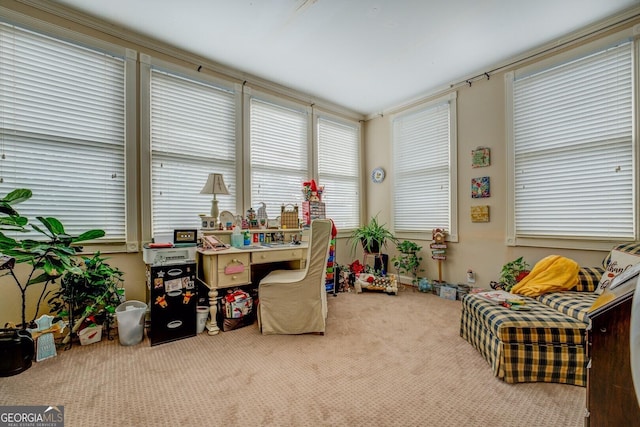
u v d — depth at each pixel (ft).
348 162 14.96
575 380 5.25
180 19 7.97
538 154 9.64
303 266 9.98
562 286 7.25
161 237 8.23
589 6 7.51
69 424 4.20
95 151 8.12
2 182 7.00
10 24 7.04
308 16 7.85
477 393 5.02
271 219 11.39
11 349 5.55
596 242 8.44
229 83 10.66
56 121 7.63
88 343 7.02
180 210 9.56
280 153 12.20
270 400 4.81
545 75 9.47
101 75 8.23
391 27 8.33
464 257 11.58
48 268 5.72
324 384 5.30
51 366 5.93
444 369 5.84
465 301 7.32
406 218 13.80
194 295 7.68
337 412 4.50
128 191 8.50
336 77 11.44
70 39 7.70
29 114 7.30
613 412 2.60
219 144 10.44
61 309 7.13
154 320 7.09
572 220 8.96
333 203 14.26
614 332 2.61
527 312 5.92
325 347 6.93
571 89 8.96
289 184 12.48
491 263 10.77
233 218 10.18
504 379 5.40
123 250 8.36
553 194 9.33
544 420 4.31
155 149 9.11
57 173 7.63
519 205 10.06
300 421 4.30
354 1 7.27
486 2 7.32
